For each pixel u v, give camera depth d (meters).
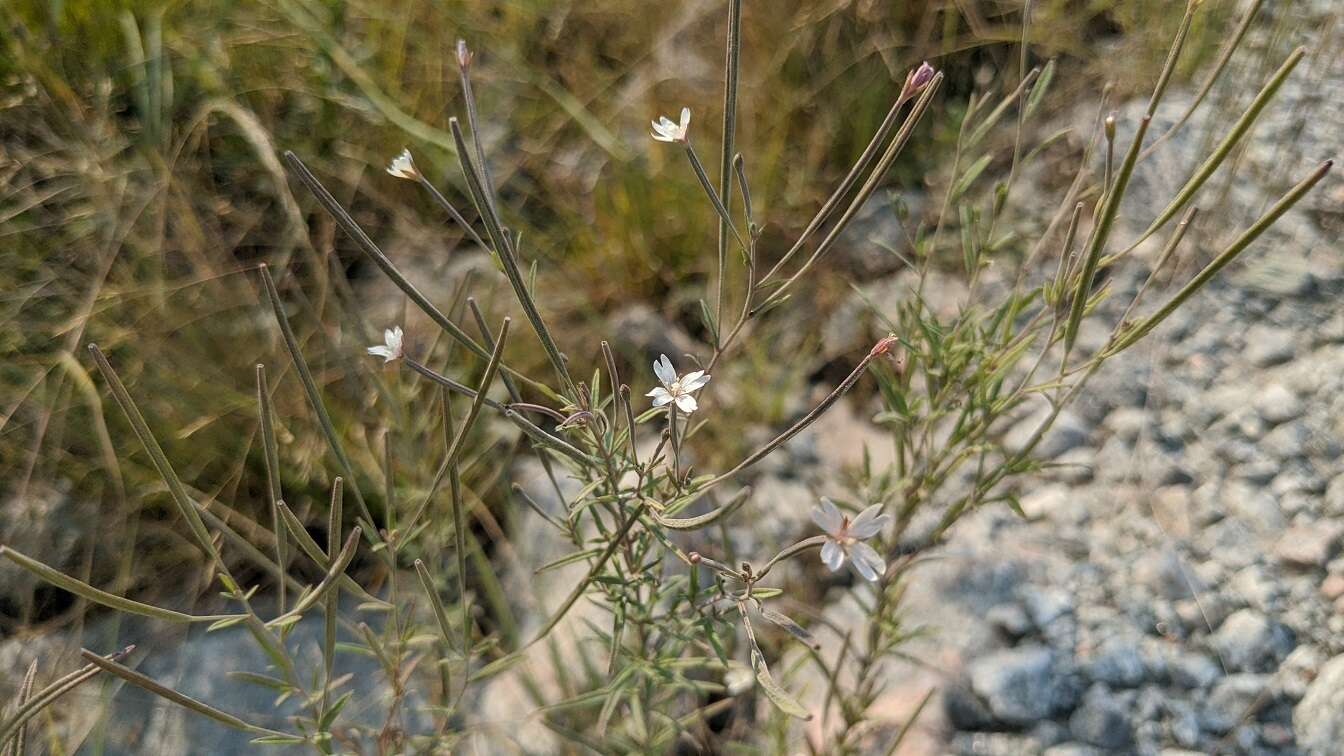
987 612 0.26
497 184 0.38
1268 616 0.25
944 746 0.24
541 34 0.41
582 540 0.22
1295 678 0.24
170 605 0.28
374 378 0.28
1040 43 0.38
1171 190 0.33
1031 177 0.36
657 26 0.40
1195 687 0.24
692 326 0.35
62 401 0.29
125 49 0.36
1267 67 0.33
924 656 0.26
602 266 0.35
